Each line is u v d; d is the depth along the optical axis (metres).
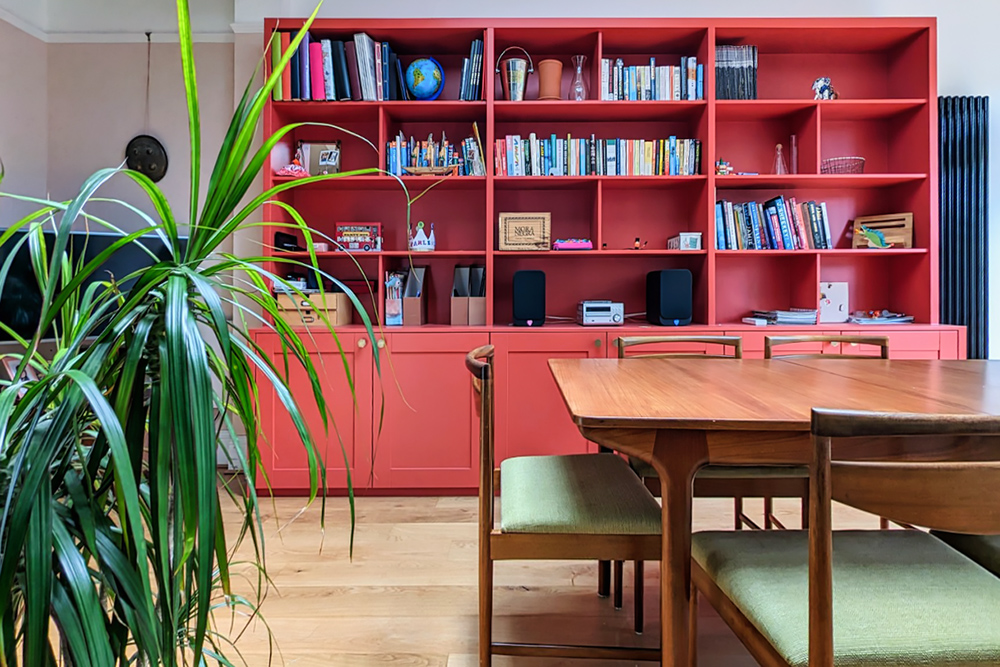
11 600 0.61
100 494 0.68
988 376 1.44
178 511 0.68
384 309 2.71
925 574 0.90
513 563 1.92
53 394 0.63
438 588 1.74
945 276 2.95
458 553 1.99
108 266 2.51
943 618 0.78
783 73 2.98
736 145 3.00
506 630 1.50
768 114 2.88
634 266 3.02
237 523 2.24
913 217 2.79
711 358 1.94
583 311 2.72
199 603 0.60
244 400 0.77
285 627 1.52
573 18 2.79
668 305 2.71
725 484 1.51
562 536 1.14
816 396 1.14
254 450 0.78
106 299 0.76
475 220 3.02
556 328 2.60
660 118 2.94
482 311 2.72
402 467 2.56
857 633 0.75
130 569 0.63
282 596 1.68
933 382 1.34
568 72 2.96
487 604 1.18
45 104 3.09
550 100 2.70
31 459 0.59
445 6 3.06
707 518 2.27
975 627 0.76
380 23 2.63
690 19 2.64
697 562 1.04
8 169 2.90
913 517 0.66
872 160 2.99
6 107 2.88
